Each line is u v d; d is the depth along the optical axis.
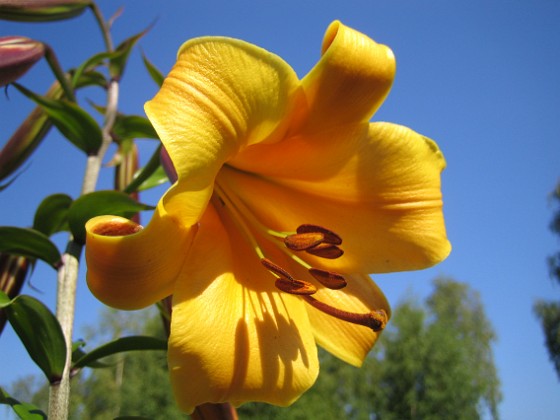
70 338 0.31
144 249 0.22
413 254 0.29
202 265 0.25
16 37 0.36
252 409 3.25
